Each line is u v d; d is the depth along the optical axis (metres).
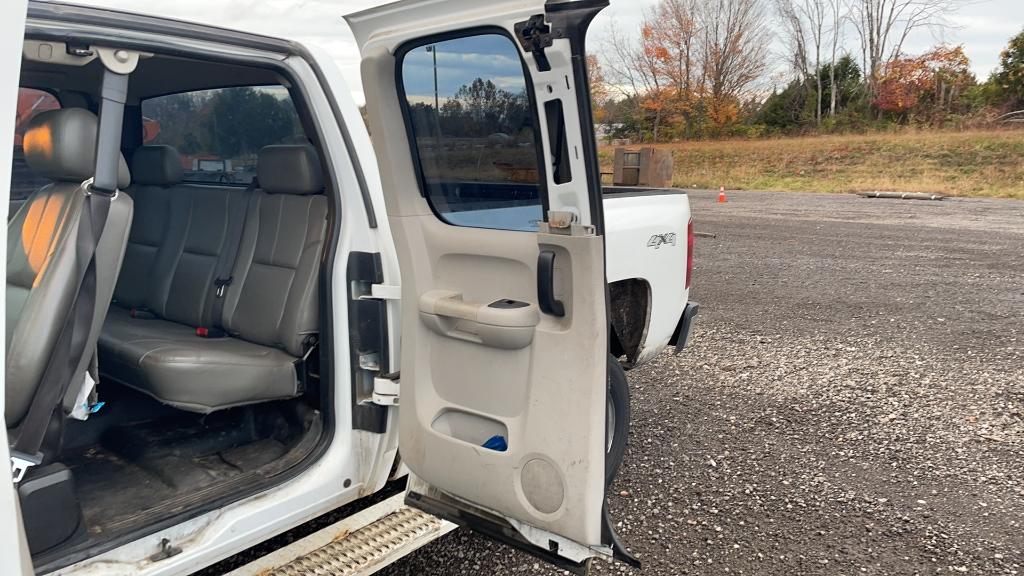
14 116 1.35
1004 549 3.13
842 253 10.67
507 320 2.14
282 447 2.93
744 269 9.49
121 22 2.14
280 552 2.43
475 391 2.33
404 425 2.51
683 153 30.94
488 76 2.10
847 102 36.22
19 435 2.00
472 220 2.32
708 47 35.53
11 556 1.42
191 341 3.23
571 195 1.99
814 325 6.72
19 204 2.72
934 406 4.72
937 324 6.68
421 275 2.43
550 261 2.04
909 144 26.31
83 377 2.21
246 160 3.47
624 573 3.01
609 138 37.78
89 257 2.12
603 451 2.11
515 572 3.03
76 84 3.31
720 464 3.97
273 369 2.95
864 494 3.62
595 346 2.04
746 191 23.33
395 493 2.93
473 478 2.33
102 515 2.39
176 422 3.11
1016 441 4.17
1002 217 14.92
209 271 3.54
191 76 3.38
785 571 3.01
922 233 12.67
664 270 3.83
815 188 23.12
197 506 2.25
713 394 5.00
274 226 3.29
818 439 4.26
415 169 2.41
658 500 3.60
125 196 2.28
